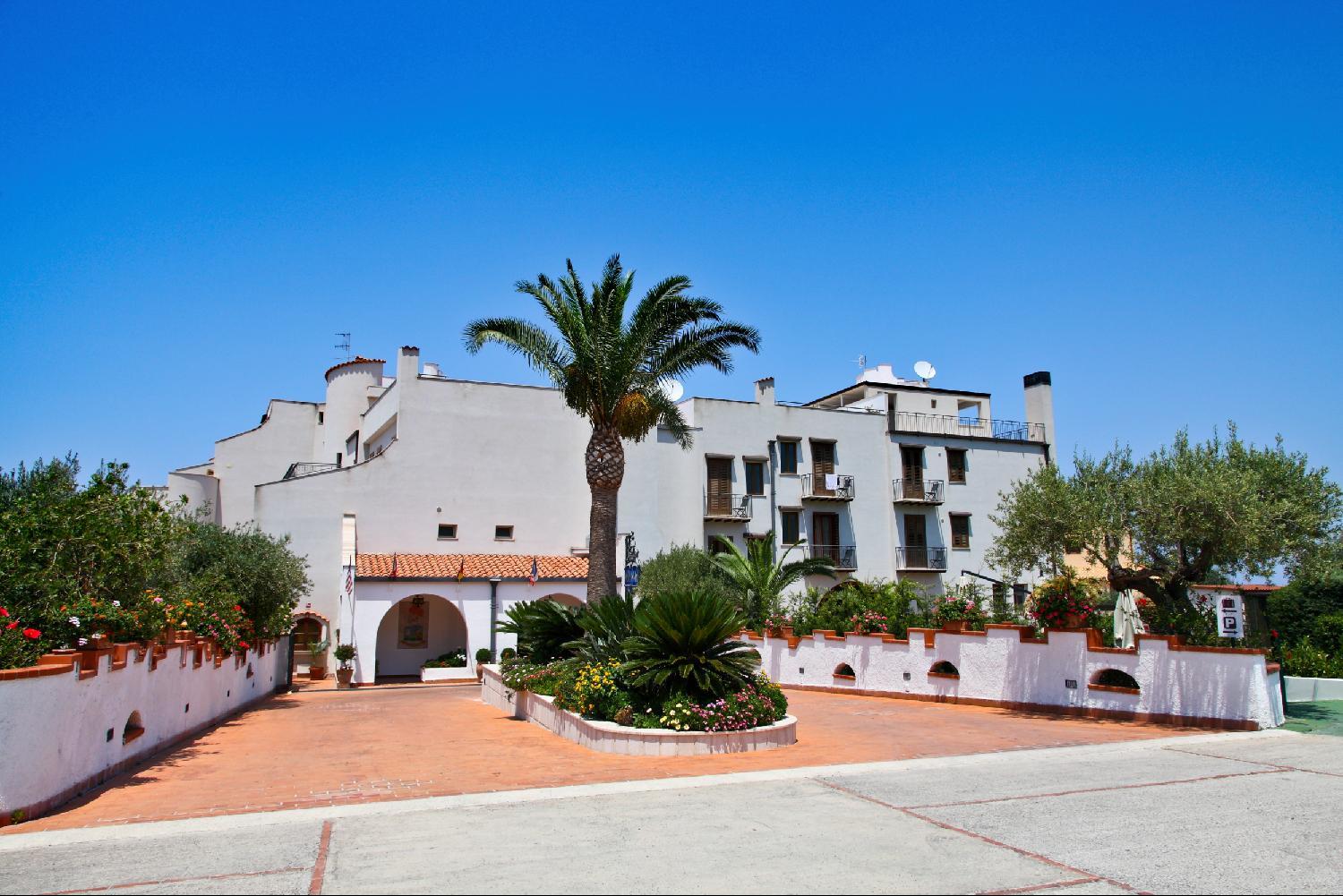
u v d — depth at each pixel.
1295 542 15.61
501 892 6.12
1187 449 17.28
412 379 37.94
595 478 20.70
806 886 6.26
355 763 12.45
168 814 8.97
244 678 22.52
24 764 8.77
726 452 40.50
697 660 13.50
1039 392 47.94
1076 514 17.36
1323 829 7.98
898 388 46.88
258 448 45.84
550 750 13.32
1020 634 18.36
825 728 15.59
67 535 13.10
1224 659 15.05
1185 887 6.32
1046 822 8.23
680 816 8.41
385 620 35.94
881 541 42.88
